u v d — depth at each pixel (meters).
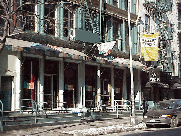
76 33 22.11
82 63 24.30
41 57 20.91
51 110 21.48
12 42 17.38
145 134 14.13
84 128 16.56
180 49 41.59
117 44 28.20
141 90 31.48
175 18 40.56
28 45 17.78
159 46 34.97
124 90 29.33
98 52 24.00
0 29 17.69
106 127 16.67
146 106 23.95
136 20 30.97
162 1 36.84
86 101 24.66
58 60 22.45
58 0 22.23
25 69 19.80
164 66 35.72
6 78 18.94
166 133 14.30
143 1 32.47
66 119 18.95
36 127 16.53
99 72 26.06
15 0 18.58
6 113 17.55
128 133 15.09
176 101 18.31
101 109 24.08
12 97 18.84
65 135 13.86
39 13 20.73
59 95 22.23
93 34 23.45
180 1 41.78
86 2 24.12
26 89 19.78
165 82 34.06
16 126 15.53
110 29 27.22
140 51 30.92
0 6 18.14
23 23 19.27
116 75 28.50
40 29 20.77
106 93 27.05
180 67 40.94
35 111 17.31
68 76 23.27
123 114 23.72
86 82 24.88
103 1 26.70
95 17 25.69
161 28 35.53
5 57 18.47
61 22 22.22
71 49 22.30
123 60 26.45
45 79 21.42
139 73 31.19
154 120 17.19
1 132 14.43
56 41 21.34
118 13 28.33
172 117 17.27
